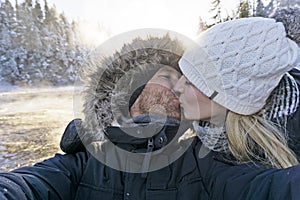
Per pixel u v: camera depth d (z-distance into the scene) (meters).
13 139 5.09
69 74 22.52
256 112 0.92
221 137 0.93
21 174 0.85
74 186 0.93
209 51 0.88
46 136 5.35
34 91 17.06
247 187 0.76
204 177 0.90
